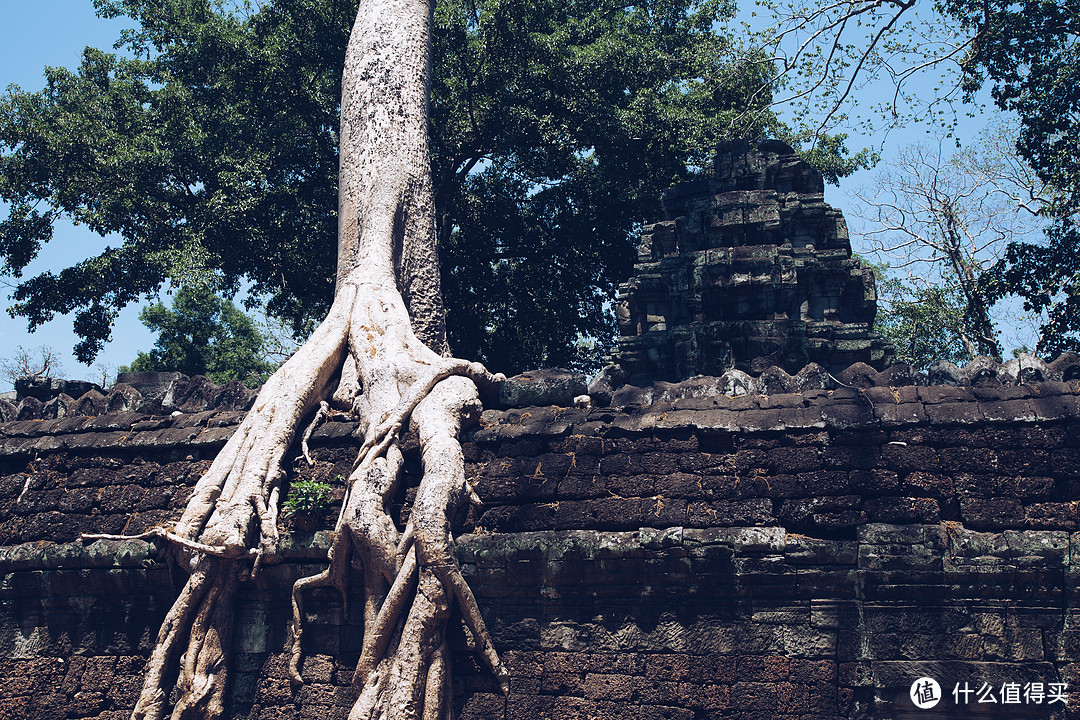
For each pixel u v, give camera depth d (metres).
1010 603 6.80
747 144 11.65
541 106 17.94
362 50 12.23
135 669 8.48
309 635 8.09
